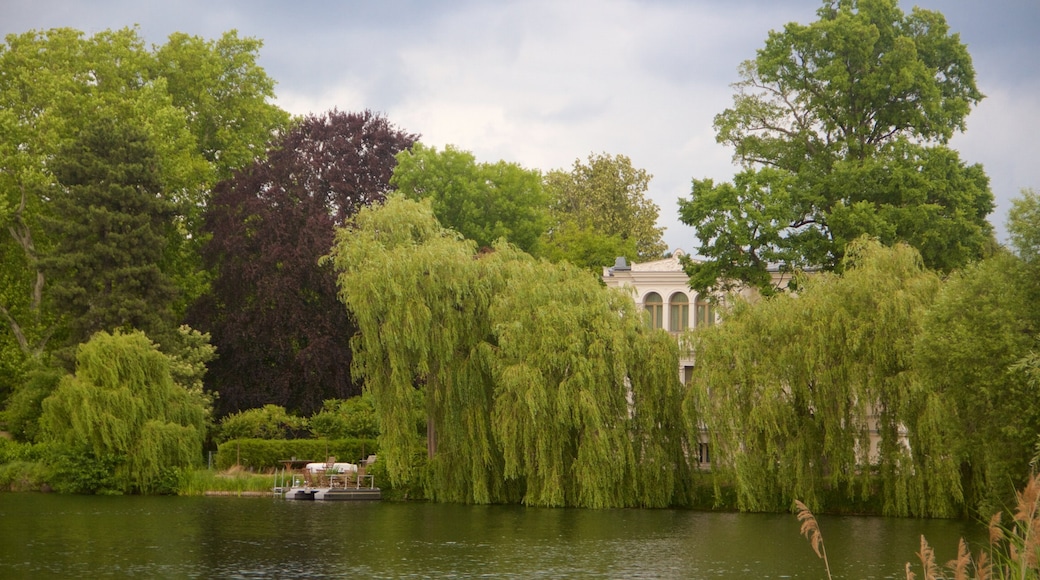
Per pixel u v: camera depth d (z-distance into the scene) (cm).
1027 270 4531
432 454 6128
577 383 5625
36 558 4075
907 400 5250
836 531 4875
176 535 4706
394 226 6119
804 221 6938
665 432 5856
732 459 5559
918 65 6819
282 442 7044
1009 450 4541
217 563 4003
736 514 5534
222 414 7938
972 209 6706
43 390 7131
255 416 7275
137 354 6444
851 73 7012
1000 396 4509
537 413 5644
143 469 6400
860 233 6350
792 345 5534
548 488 5722
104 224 7650
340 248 6122
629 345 5816
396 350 5800
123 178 7744
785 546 4438
